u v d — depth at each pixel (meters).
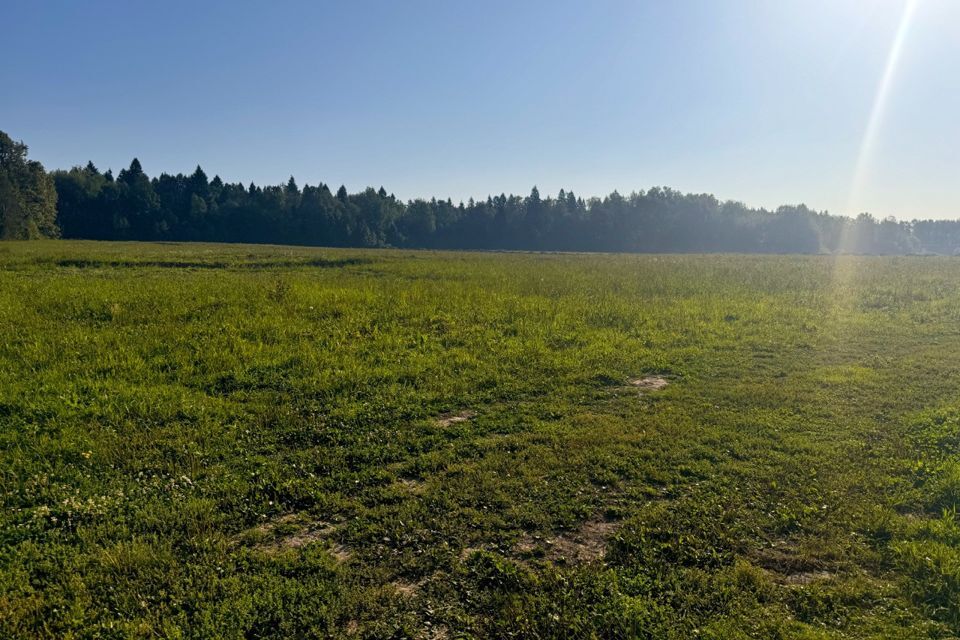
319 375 9.80
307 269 28.17
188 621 4.01
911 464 6.70
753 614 4.15
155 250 39.75
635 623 4.03
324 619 4.08
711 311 17.31
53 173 100.25
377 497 5.95
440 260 37.31
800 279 26.36
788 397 9.42
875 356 12.54
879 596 4.39
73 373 9.38
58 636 3.86
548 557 4.96
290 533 5.33
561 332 13.93
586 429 7.89
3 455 6.56
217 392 9.07
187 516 5.39
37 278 20.42
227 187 121.00
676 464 6.79
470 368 10.81
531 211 112.75
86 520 5.29
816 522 5.46
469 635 3.99
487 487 6.12
